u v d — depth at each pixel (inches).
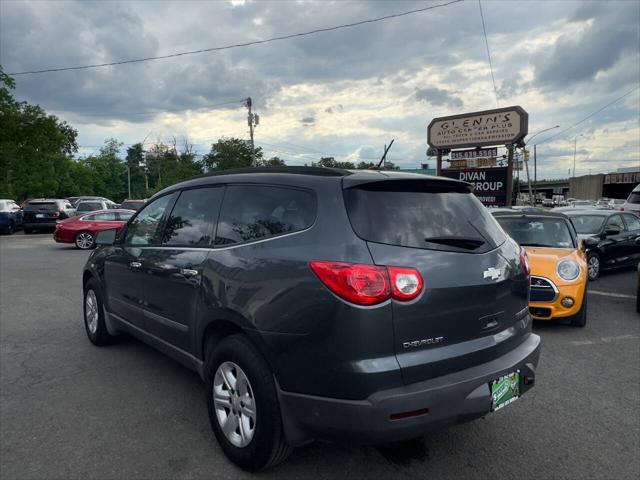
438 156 674.2
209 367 126.6
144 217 178.2
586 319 263.3
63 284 376.2
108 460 122.6
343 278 98.6
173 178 2783.0
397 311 98.9
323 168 121.3
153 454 125.6
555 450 128.0
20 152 1355.8
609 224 422.3
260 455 112.0
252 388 111.7
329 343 99.4
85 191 2861.7
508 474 116.8
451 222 115.7
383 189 112.3
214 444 130.9
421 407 98.7
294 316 104.4
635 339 230.7
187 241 146.3
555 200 2353.6
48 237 881.5
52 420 144.1
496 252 119.5
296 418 106.0
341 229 104.6
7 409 151.5
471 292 108.9
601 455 125.5
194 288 134.4
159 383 172.6
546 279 242.2
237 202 132.5
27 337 229.6
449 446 130.0
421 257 104.3
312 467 119.9
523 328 126.3
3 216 919.7
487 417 147.4
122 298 183.6
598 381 177.0
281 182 122.6
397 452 126.9
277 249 112.7
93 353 205.2
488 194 634.8
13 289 354.3
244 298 115.1
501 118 610.9
